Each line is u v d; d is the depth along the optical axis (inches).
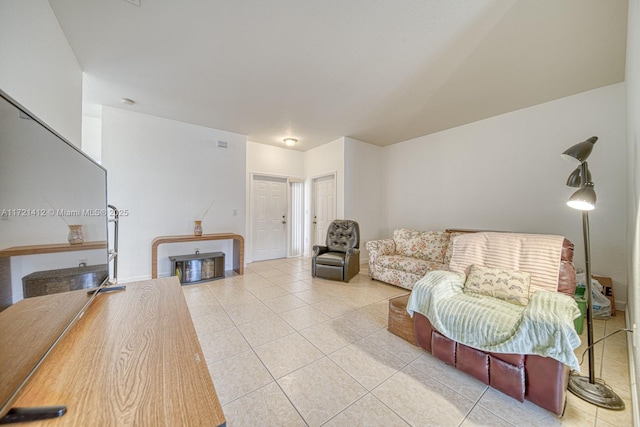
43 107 61.7
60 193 38.4
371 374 65.4
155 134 144.8
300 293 127.6
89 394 26.0
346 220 171.0
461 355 64.6
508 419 51.6
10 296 26.4
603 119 108.3
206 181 162.9
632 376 58.3
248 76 100.3
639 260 42.9
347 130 168.1
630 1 60.4
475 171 151.9
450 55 86.7
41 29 60.3
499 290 72.1
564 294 65.6
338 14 68.4
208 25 72.7
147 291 57.1
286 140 186.5
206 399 25.9
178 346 35.5
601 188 108.8
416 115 141.6
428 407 54.6
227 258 173.2
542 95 116.7
